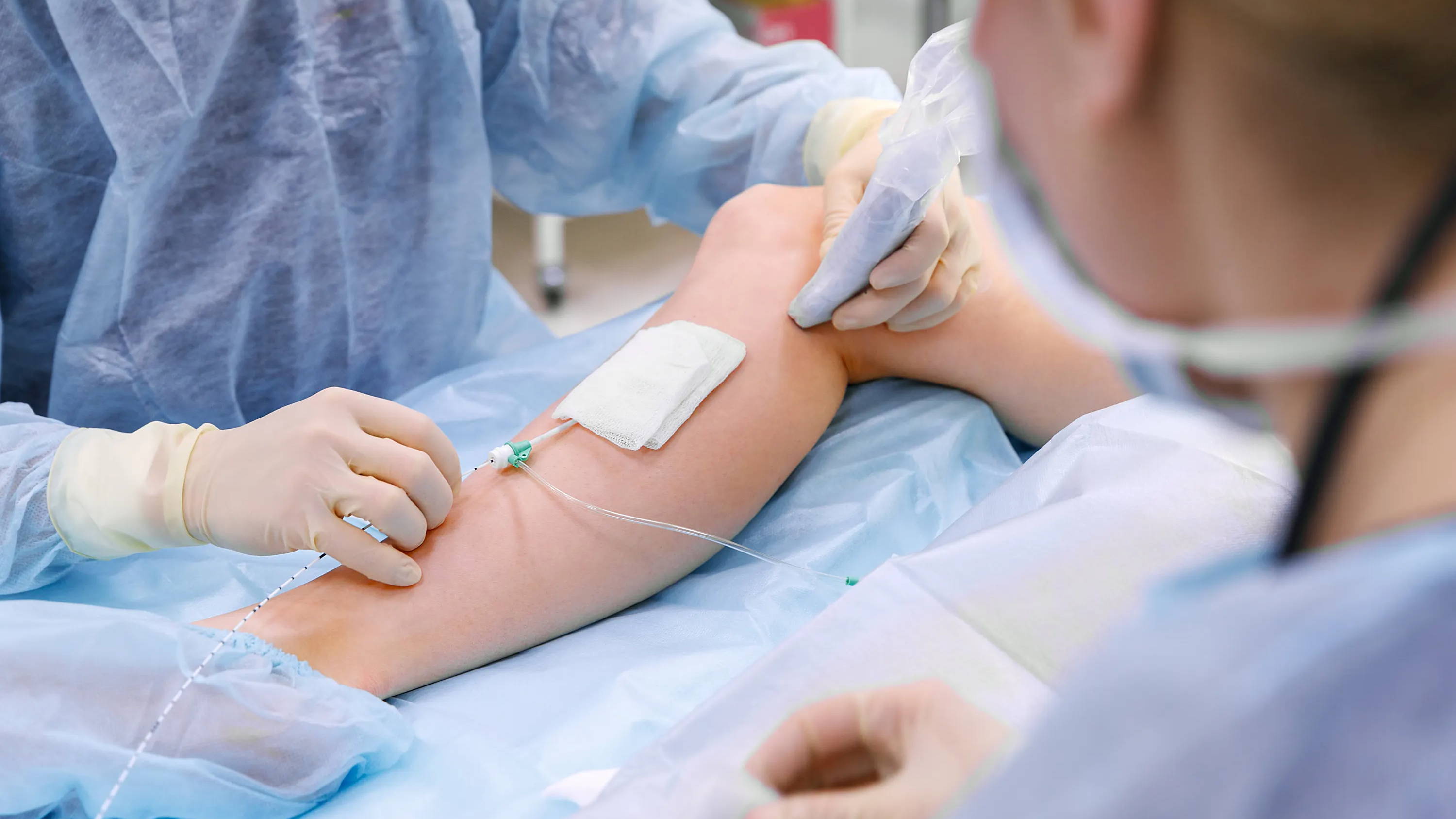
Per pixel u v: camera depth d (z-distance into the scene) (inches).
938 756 22.0
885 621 29.3
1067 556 30.1
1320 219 12.2
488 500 38.9
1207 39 11.9
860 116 53.6
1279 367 12.3
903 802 20.9
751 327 43.8
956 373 46.9
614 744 32.9
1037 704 26.6
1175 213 13.6
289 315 53.2
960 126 36.9
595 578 38.5
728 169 60.1
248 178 49.4
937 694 23.4
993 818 13.7
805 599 39.2
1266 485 31.2
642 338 43.2
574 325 107.0
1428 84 10.9
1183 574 14.7
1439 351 11.6
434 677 36.8
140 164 46.1
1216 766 11.7
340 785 32.1
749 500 41.1
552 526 38.4
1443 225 11.0
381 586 36.7
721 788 23.0
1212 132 12.4
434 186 56.4
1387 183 11.6
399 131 53.6
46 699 29.6
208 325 50.5
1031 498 35.3
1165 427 34.5
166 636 31.4
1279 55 11.4
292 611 35.9
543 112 59.2
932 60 36.8
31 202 46.7
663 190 63.0
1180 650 12.4
